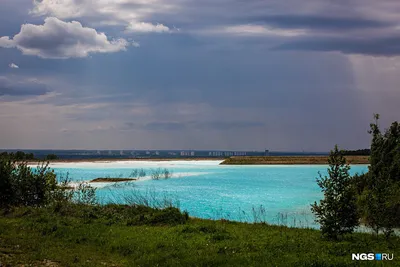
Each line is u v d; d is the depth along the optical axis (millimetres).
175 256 13648
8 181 23875
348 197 16719
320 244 15547
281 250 14414
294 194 46625
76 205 23797
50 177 25641
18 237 15453
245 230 19359
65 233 16797
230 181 65812
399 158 20500
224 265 12336
